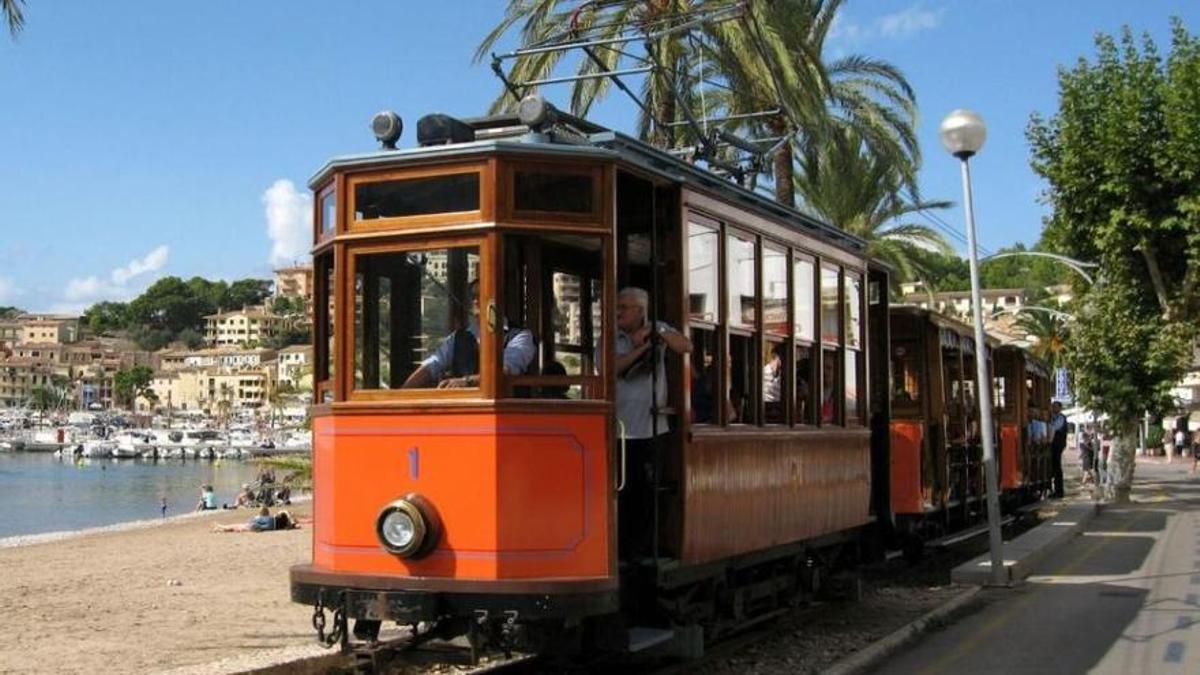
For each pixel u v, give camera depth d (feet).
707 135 45.42
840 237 41.65
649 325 29.07
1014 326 215.10
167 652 34.53
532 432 25.82
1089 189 89.81
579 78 39.22
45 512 197.47
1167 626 38.70
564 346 27.99
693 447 29.73
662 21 57.00
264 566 60.39
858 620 40.50
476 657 25.82
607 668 30.96
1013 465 79.56
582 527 26.05
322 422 27.89
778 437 35.06
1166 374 94.79
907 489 54.34
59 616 42.63
